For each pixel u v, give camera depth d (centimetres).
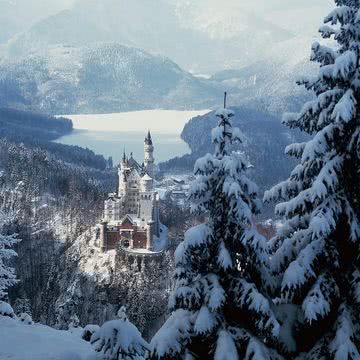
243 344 1955
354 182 2075
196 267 2066
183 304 2000
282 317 2084
